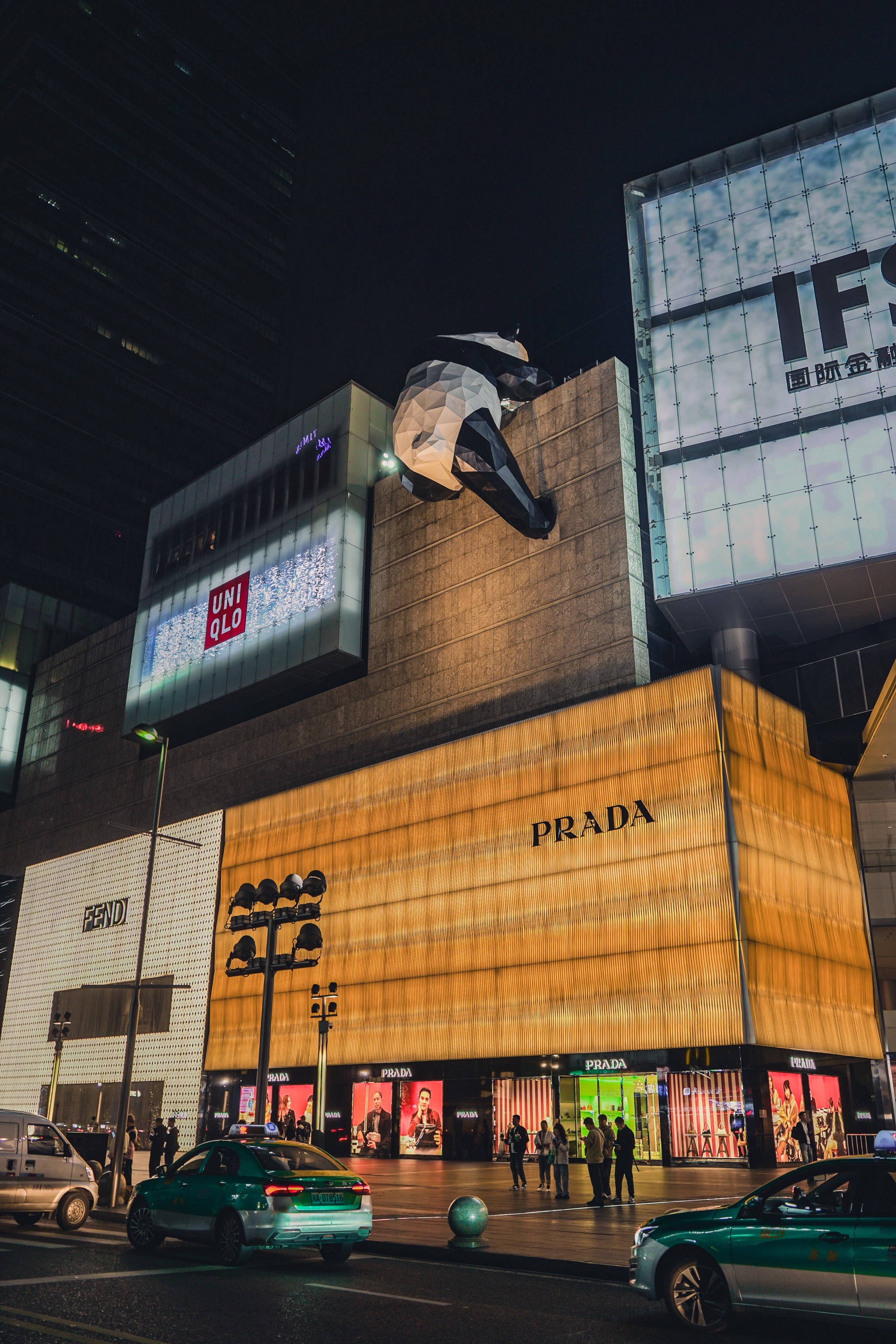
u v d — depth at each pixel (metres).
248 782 53.19
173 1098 48.81
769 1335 8.42
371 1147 39.00
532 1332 8.38
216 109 143.62
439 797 41.53
